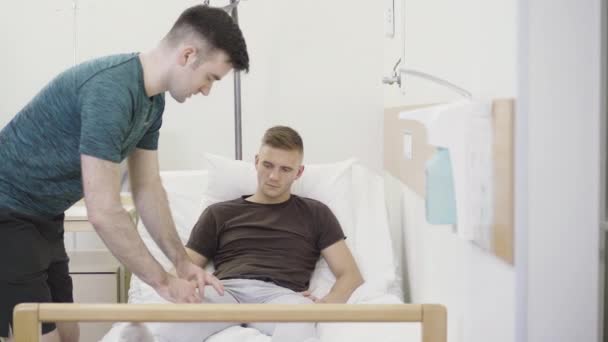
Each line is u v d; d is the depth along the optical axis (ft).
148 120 5.16
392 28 8.46
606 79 3.51
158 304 3.69
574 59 3.49
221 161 7.60
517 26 3.50
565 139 3.52
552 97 3.51
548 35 3.48
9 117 9.46
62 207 5.17
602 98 3.51
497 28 3.90
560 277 3.59
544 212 3.56
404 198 7.63
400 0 7.74
